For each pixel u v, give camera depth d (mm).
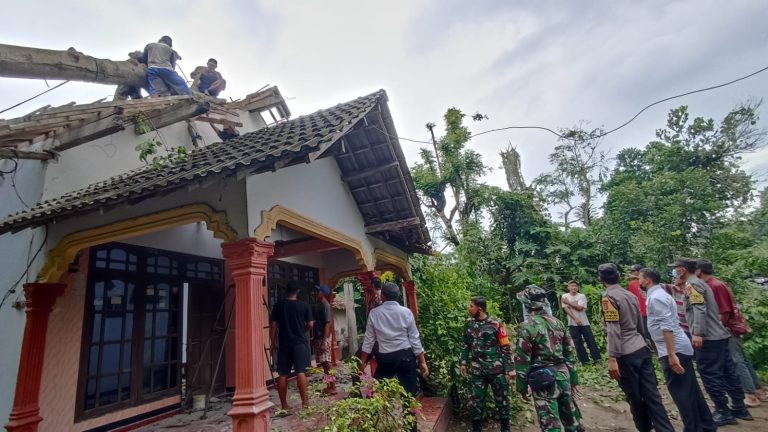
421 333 7223
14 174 5480
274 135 5270
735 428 4898
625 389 4410
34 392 4410
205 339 7195
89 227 4594
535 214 14906
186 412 6309
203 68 10312
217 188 4035
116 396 5457
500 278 14492
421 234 7969
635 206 14320
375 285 6070
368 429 3373
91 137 5535
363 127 5848
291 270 9836
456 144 16859
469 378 5938
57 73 4648
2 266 4926
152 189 3541
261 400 3428
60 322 4852
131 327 5809
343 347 13305
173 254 6684
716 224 12625
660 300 4324
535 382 4141
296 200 4906
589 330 8969
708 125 18953
